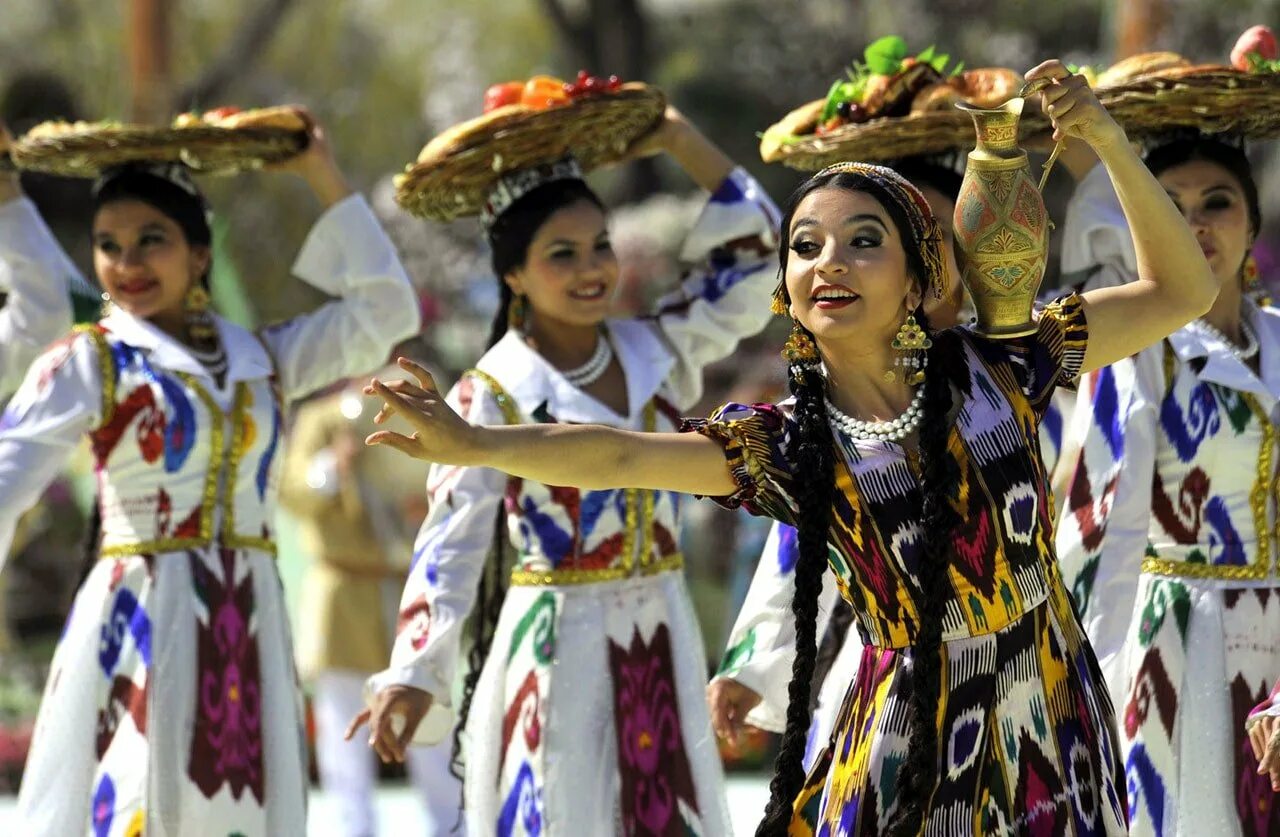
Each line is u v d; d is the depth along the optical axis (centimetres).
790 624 1338
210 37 4566
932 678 955
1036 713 970
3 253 1517
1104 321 1020
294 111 1522
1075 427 1311
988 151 987
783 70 4791
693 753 1380
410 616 1377
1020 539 973
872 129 1318
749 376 3994
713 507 3775
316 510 2100
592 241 1434
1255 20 4184
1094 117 987
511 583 1409
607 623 1379
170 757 1375
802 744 974
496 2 5134
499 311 1481
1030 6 4550
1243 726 1248
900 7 4694
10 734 2723
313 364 1541
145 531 1416
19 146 1456
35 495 1395
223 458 1434
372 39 4912
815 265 970
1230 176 1288
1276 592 1263
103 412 1416
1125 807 996
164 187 1465
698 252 1548
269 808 1421
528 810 1357
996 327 1002
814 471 970
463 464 915
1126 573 1259
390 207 4644
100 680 1396
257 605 1443
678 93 4800
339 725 2062
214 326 1488
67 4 4419
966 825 955
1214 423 1266
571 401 1409
